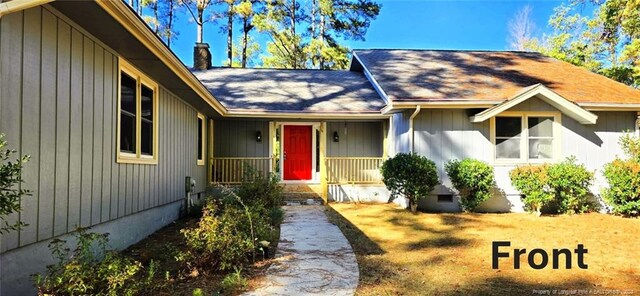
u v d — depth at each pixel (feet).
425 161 29.81
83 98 14.96
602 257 17.99
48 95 12.70
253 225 17.48
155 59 18.48
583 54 72.08
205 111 34.76
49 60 12.75
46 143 12.57
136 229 20.51
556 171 28.86
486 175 29.89
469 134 31.55
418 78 36.14
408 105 30.17
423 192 29.73
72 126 14.17
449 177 31.07
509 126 31.76
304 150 42.68
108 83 17.07
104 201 16.75
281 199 34.42
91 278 9.94
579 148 31.78
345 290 12.94
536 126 31.68
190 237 14.94
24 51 11.52
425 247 19.69
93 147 15.78
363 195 38.19
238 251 14.99
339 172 40.60
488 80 35.78
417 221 26.89
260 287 13.03
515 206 31.50
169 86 24.35
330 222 26.35
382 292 12.95
